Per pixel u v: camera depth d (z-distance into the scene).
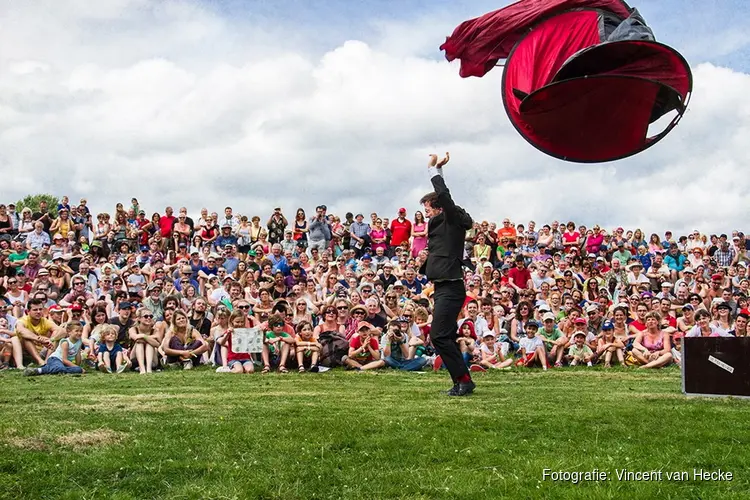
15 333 11.62
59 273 15.19
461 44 8.95
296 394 7.83
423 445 5.25
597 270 18.11
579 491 4.29
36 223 17.78
